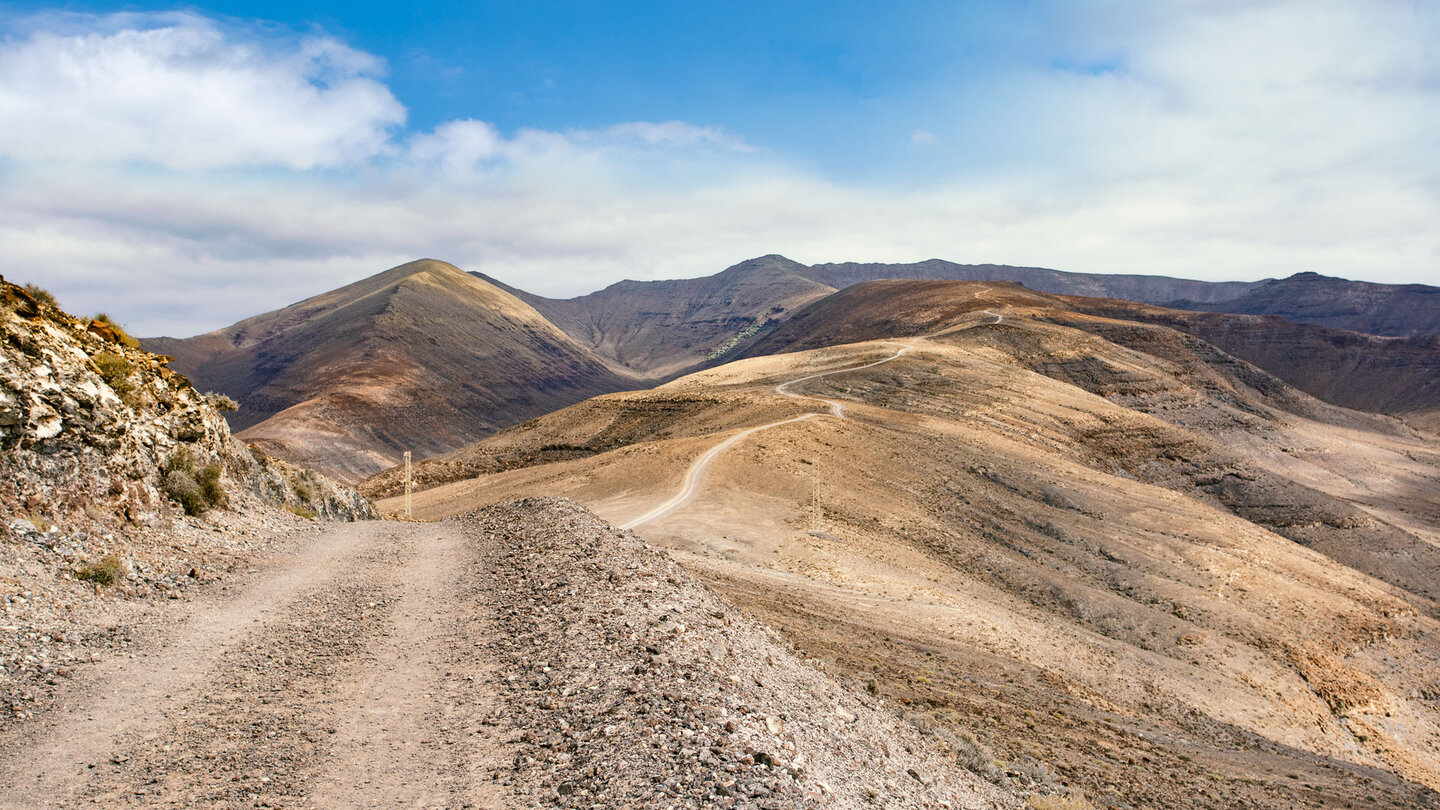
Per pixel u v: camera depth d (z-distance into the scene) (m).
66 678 10.59
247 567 18.16
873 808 9.45
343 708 10.46
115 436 18.36
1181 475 132.00
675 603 15.45
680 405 127.12
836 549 52.16
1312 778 28.66
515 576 17.81
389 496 109.88
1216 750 29.66
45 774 8.22
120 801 7.79
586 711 10.07
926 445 93.50
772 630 19.52
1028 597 56.97
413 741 9.51
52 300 20.47
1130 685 39.12
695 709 10.02
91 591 13.85
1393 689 58.97
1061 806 13.91
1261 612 66.38
